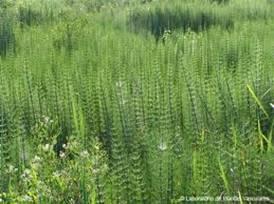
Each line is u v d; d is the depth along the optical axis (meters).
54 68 6.61
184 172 3.57
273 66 5.58
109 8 13.02
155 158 3.62
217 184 3.55
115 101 4.82
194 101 4.71
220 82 5.06
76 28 9.61
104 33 9.46
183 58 5.86
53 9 13.11
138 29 10.39
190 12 11.30
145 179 3.59
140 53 7.03
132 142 4.13
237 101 4.81
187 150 3.91
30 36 9.05
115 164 3.67
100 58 6.83
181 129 4.70
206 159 3.65
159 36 9.88
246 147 3.68
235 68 6.09
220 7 11.96
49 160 3.54
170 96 4.84
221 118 4.62
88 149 4.23
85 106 5.22
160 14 11.16
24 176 3.52
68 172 3.42
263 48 6.20
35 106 5.41
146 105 4.86
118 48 7.24
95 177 3.37
